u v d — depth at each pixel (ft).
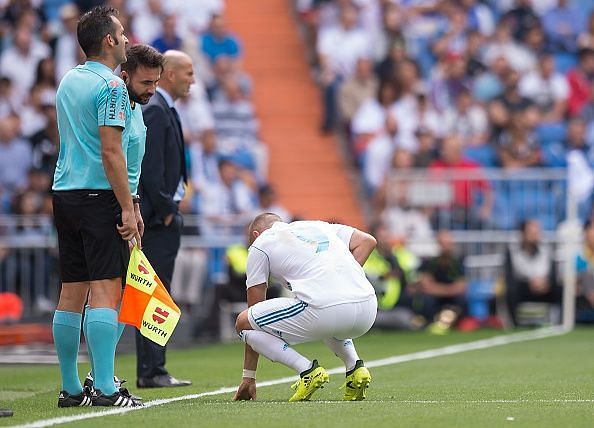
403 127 224.53
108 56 81.00
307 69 244.42
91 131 79.61
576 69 242.17
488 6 250.98
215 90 220.23
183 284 175.73
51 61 215.72
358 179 224.94
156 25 227.81
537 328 191.83
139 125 84.33
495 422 69.87
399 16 238.48
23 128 210.79
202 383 106.52
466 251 194.18
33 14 224.33
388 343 163.53
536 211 194.49
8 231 173.99
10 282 173.17
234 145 215.92
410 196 195.83
